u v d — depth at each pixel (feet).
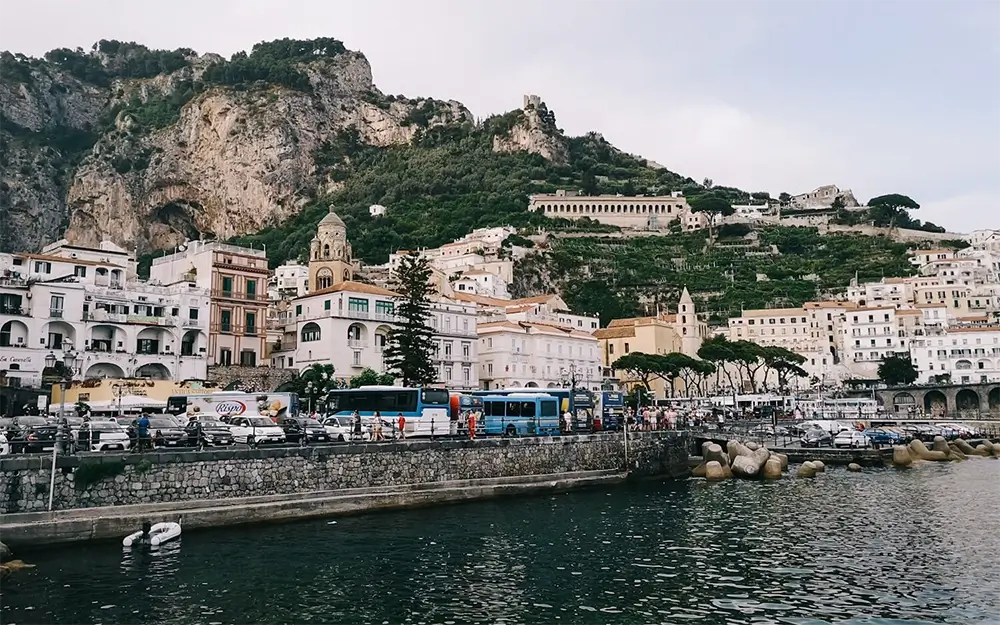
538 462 184.55
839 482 209.97
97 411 222.07
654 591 95.04
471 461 169.89
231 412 220.23
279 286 622.95
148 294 304.30
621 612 86.53
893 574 103.40
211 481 128.36
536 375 400.47
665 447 222.69
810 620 83.66
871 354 620.90
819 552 117.29
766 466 224.53
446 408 205.36
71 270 300.81
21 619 80.94
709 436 258.16
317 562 107.45
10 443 114.52
